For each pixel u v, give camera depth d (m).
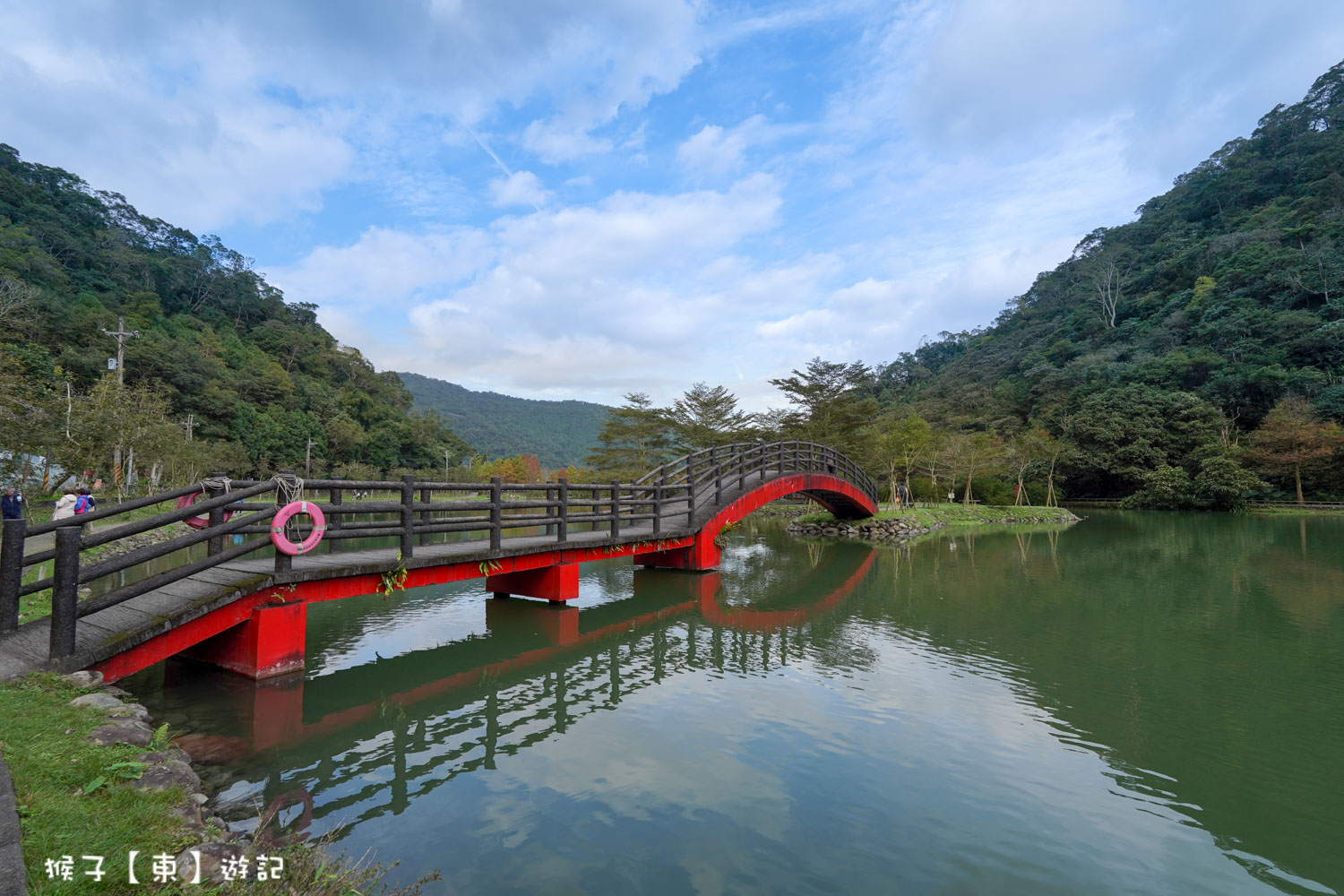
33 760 3.11
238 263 96.50
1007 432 56.91
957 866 3.71
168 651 5.42
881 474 38.62
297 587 6.52
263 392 64.62
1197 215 79.25
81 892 2.14
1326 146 70.38
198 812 3.24
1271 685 7.11
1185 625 10.02
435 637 8.70
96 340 48.53
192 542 5.55
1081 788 4.73
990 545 22.12
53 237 67.69
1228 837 4.12
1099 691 6.91
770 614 10.84
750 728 5.79
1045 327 82.12
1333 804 4.55
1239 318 49.94
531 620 9.62
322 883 2.93
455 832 3.94
